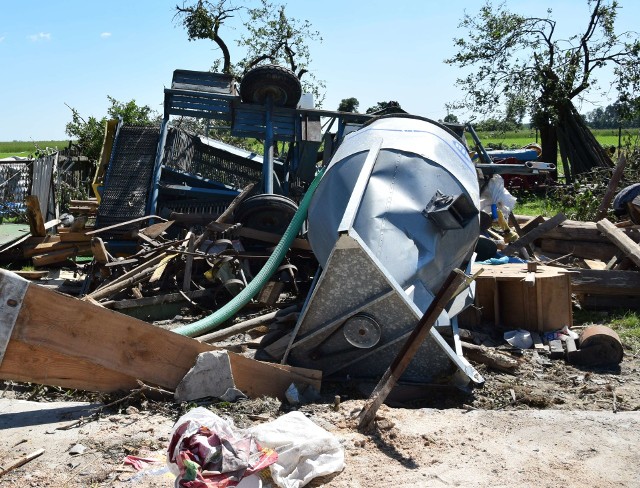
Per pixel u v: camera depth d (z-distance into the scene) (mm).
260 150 25047
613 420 5602
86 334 5578
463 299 7496
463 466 4695
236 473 4207
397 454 4859
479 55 32594
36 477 4473
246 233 10609
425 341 6398
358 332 6336
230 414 5543
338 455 4633
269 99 13500
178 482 4105
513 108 31875
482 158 13617
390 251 6777
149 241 10523
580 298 9898
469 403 6426
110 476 4473
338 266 6184
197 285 9727
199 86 13836
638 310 9742
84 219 13539
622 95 31859
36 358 5477
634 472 4676
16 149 88375
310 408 5766
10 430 5242
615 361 7633
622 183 19281
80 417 5469
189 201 13656
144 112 27938
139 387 5734
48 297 5445
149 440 5004
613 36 31609
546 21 31969
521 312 8516
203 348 5977
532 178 26469
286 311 8516
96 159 26500
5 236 13859
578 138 29953
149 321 9141
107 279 9797
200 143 15297
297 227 9641
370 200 7148
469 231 7582
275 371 6207
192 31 31484
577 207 18031
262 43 33125
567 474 4625
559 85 30422
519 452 4938
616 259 10789
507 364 7340
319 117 13586
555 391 6816
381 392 5266
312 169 13945
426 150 7809
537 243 12523
